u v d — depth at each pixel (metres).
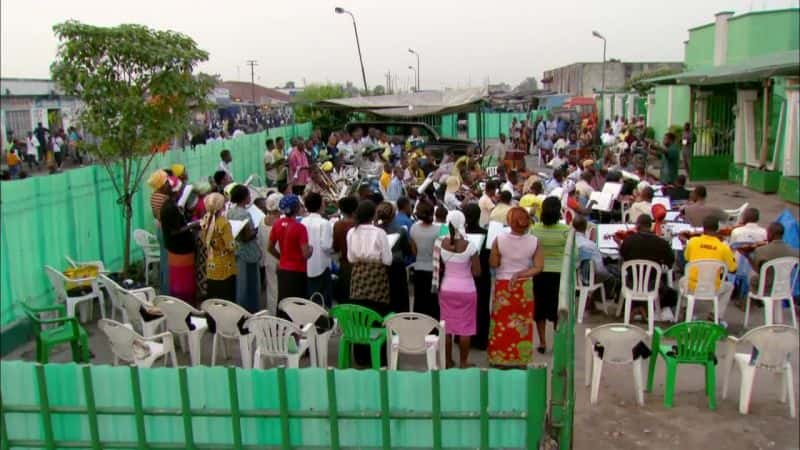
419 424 4.37
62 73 9.36
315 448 4.45
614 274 9.30
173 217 7.99
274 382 4.38
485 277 7.80
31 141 22.66
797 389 6.70
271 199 8.67
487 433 4.34
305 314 6.99
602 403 6.71
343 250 8.27
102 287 9.23
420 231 7.67
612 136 27.78
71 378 4.45
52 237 9.00
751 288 8.59
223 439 4.48
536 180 12.14
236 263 8.34
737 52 23.48
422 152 19.48
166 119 9.95
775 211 16.50
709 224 8.36
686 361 6.54
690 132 21.58
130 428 4.47
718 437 6.03
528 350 7.07
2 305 7.98
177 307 7.00
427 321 6.57
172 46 9.80
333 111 29.56
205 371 4.38
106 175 10.37
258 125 37.59
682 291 8.51
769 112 19.38
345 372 4.33
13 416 4.51
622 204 12.46
